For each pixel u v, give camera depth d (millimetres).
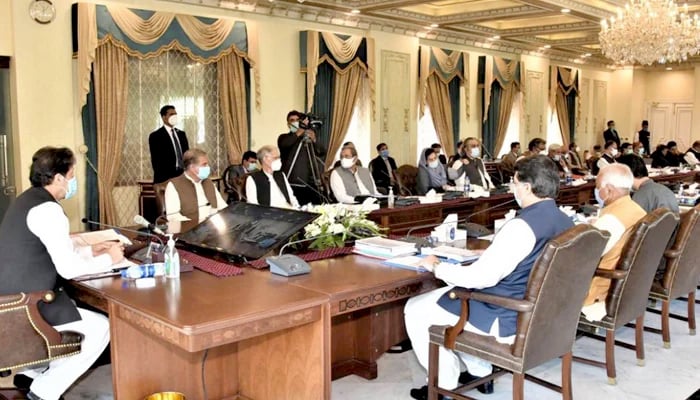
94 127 6145
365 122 8766
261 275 2635
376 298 2492
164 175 5914
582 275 2465
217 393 2744
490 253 2443
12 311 2338
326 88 8305
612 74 14703
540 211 2465
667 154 12000
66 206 6039
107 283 2494
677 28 7379
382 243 3100
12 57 5699
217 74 7113
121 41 6109
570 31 9695
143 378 2514
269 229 3059
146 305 2156
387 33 8969
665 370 3330
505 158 9555
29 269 2510
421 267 2715
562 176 8023
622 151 10859
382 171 7812
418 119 9664
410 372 3305
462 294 2521
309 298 2252
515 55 11578
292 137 6031
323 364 2338
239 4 7195
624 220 3117
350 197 5785
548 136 12703
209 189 4379
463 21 8688
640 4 7492
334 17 8172
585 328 3238
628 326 3848
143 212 6203
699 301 4652
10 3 5641
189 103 6965
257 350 2648
